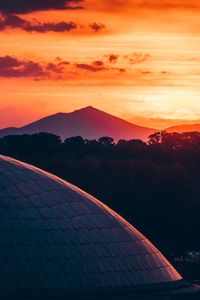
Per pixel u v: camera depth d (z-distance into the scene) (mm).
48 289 83562
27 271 83625
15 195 86562
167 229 181500
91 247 86375
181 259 176250
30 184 87875
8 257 83750
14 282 83125
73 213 87562
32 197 86938
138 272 87688
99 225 88188
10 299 82625
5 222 85000
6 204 85875
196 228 183000
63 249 85188
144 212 181500
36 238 84875
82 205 88875
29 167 90000
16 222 85125
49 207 86875
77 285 84375
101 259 86250
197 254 182500
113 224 89438
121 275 86500
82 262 85375
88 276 85000
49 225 85812
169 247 181125
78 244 85938
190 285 91812
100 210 89812
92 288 84750
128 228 90750
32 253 84312
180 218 183250
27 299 82875
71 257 85125
